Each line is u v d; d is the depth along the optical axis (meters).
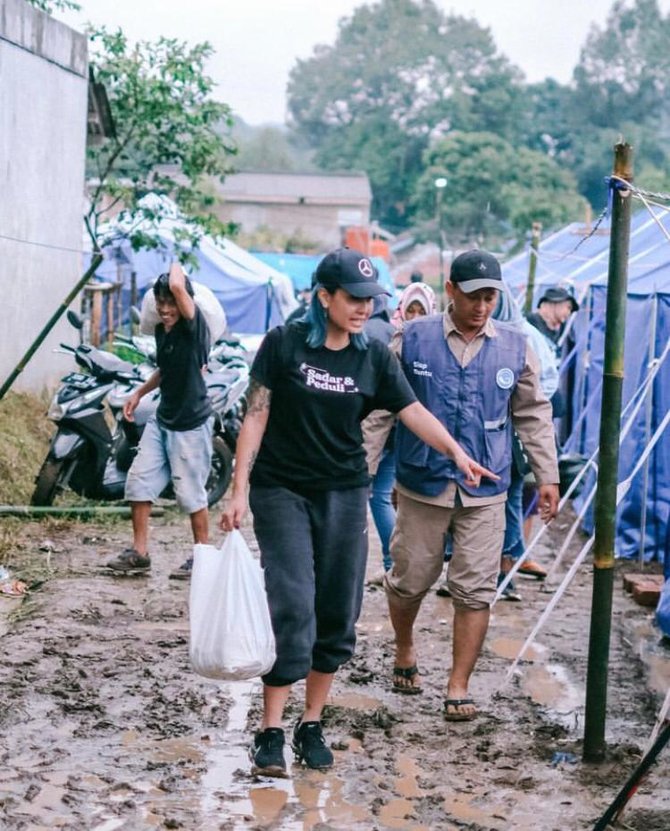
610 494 4.82
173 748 4.91
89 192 17.88
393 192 103.31
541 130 104.75
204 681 5.70
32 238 11.94
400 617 5.61
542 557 9.07
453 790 4.62
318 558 4.75
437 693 5.73
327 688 4.84
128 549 7.73
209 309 8.34
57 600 6.93
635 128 100.19
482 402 5.32
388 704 5.55
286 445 4.71
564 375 12.19
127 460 9.13
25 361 9.11
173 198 17.88
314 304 4.64
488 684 5.91
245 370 10.75
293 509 4.70
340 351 4.68
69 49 12.84
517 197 69.00
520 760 4.94
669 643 6.73
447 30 118.12
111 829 4.18
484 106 103.69
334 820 4.33
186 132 16.83
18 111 11.51
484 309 5.26
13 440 10.02
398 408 4.82
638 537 8.82
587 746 4.90
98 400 8.98
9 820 4.19
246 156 119.06
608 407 4.81
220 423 9.89
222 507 10.36
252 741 5.01
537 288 14.46
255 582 4.50
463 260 5.28
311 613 4.62
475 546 5.35
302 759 4.80
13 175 11.45
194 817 4.29
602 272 12.66
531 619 7.17
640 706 5.66
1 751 4.78
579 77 106.00
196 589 4.57
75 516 9.07
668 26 107.19
